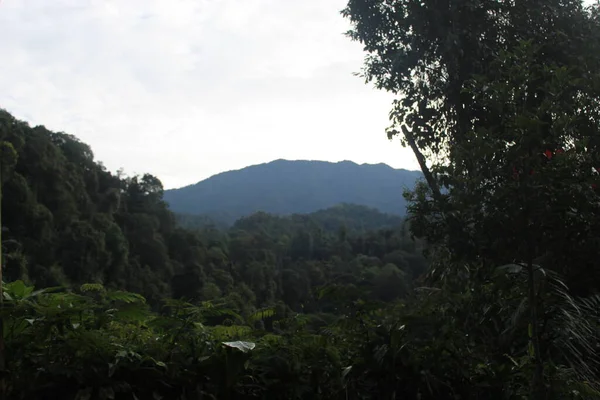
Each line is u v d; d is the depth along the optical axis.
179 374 2.17
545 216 2.41
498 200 2.44
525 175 2.47
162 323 2.33
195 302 2.69
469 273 2.93
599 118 2.72
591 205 2.41
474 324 2.91
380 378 2.49
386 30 5.09
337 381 2.37
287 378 2.30
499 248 2.49
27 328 2.13
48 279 37.12
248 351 2.25
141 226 56.50
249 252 67.12
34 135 46.53
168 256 57.44
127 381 2.11
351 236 76.12
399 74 4.89
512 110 2.65
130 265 49.56
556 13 4.61
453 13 4.54
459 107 4.47
